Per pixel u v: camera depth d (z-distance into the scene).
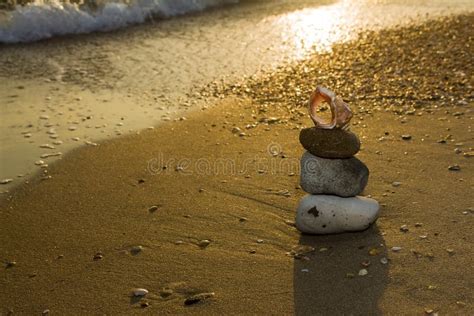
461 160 5.69
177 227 4.92
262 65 10.45
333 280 3.94
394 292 3.75
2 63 10.63
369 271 3.98
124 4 13.91
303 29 13.06
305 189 4.57
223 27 13.44
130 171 6.20
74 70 10.23
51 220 5.25
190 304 3.85
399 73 9.22
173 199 5.44
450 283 3.77
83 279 4.28
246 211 5.10
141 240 4.75
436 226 4.48
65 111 8.22
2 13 12.36
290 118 7.70
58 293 4.14
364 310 3.61
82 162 6.51
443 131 6.52
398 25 12.99
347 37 12.16
